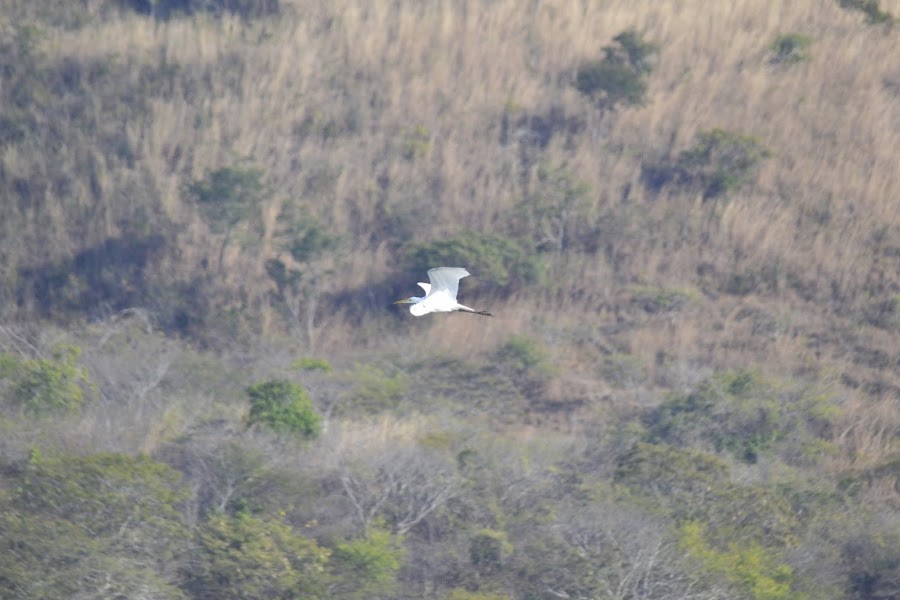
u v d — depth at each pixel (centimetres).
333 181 12662
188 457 6950
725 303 11162
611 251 11856
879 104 13162
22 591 5275
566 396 9788
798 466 8131
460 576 6206
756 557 6119
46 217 12438
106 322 11312
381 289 11606
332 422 8112
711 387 8875
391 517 6606
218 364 10081
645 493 6862
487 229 12138
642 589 5900
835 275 11162
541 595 6038
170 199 12438
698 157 12344
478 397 9556
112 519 5791
